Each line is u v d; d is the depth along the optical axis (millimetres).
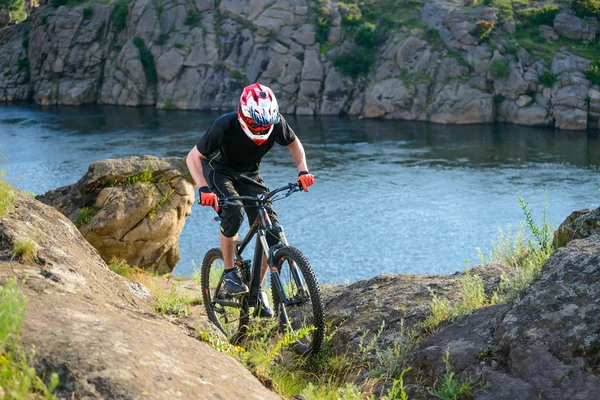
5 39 99312
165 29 86438
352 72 78438
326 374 4684
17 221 4730
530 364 3689
